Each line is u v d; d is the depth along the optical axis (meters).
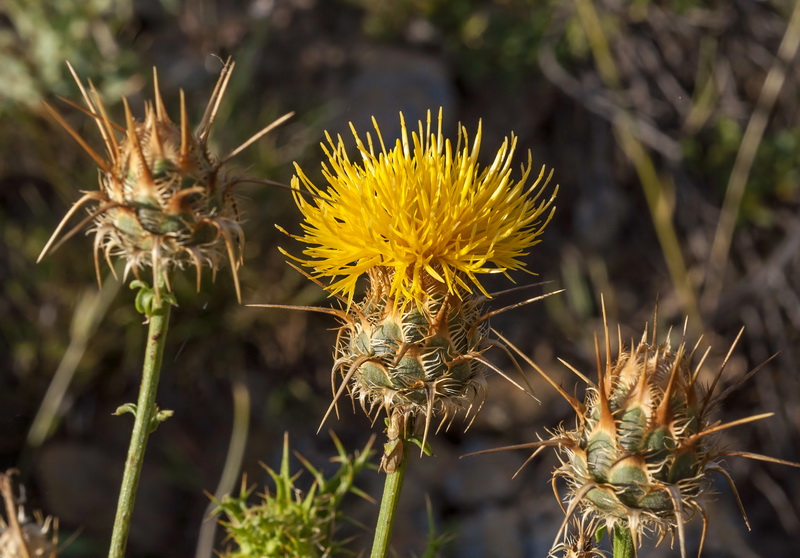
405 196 0.34
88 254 0.65
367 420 0.69
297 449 0.66
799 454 0.73
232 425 0.67
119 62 0.65
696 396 0.33
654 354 0.34
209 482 0.64
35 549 0.35
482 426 0.70
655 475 0.33
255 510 0.39
